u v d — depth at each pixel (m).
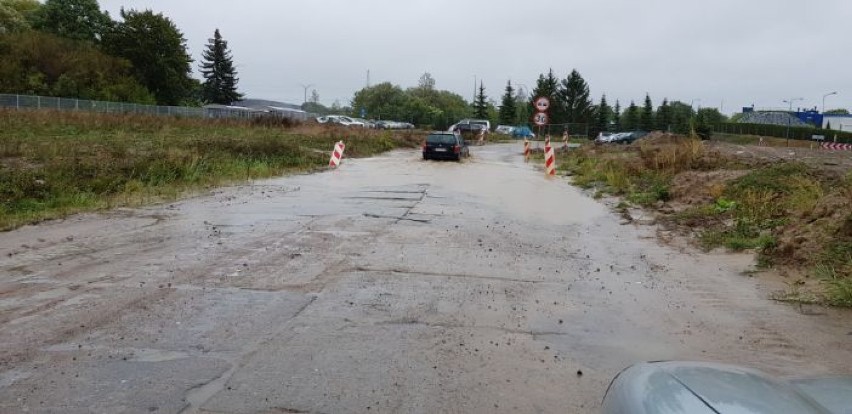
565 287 6.57
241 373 4.04
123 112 43.09
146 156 15.93
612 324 5.38
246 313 5.30
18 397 3.59
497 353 4.58
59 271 6.59
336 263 7.26
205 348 4.46
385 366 4.25
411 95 116.75
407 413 3.56
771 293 6.50
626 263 7.93
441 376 4.11
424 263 7.41
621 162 20.52
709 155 17.84
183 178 15.12
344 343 4.66
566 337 5.00
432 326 5.14
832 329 5.31
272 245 8.19
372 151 31.80
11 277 6.31
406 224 10.16
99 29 76.56
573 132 79.69
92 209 10.97
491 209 12.35
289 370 4.11
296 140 29.80
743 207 11.01
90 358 4.21
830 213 8.00
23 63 58.09
